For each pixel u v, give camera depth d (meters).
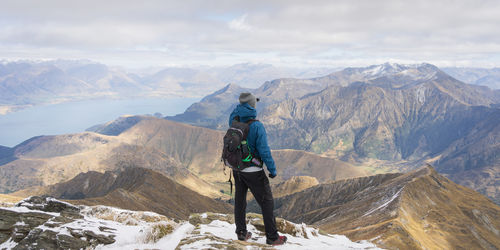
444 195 114.19
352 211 116.31
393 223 71.69
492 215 105.31
